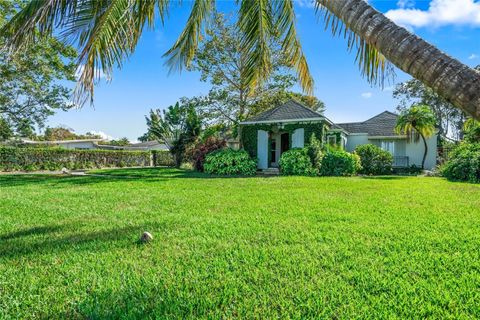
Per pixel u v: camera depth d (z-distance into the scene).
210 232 4.30
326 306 2.27
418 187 10.17
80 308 2.23
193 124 24.55
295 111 18.61
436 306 2.26
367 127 24.81
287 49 5.30
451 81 1.83
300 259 3.21
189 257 3.30
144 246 3.69
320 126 17.59
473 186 10.53
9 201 7.22
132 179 13.71
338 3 2.64
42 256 3.36
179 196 8.02
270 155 19.91
